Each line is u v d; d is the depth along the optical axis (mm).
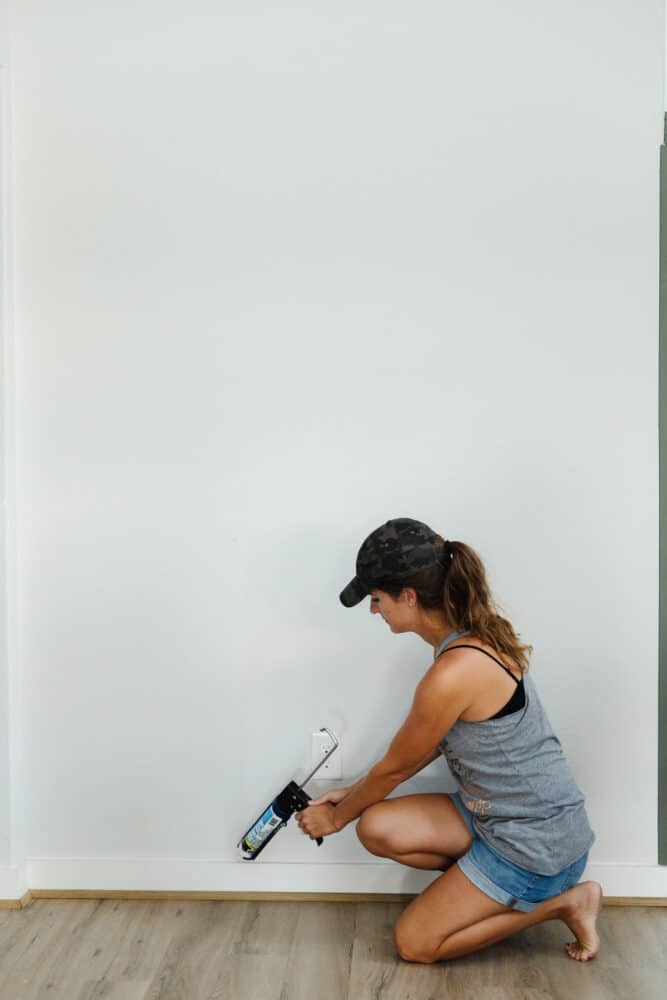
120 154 2408
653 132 2359
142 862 2467
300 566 2428
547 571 2410
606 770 2428
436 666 2023
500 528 2410
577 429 2395
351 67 2375
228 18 2381
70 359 2432
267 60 2383
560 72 2361
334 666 2438
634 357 2385
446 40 2365
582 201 2373
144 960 2156
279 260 2400
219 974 2096
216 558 2436
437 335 2395
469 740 2061
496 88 2367
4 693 2416
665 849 2428
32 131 2414
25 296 2434
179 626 2447
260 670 2445
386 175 2381
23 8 2400
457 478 2406
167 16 2391
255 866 2457
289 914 2381
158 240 2410
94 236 2418
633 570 2404
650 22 2342
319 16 2371
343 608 2426
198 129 2395
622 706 2422
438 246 2387
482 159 2377
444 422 2400
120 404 2432
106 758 2465
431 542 2057
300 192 2391
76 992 2027
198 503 2430
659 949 2209
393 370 2396
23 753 2465
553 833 2051
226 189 2398
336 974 2096
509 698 2029
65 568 2453
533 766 2057
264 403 2414
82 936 2271
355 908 2414
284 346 2406
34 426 2443
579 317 2385
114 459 2436
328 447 2412
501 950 2207
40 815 2480
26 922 2344
